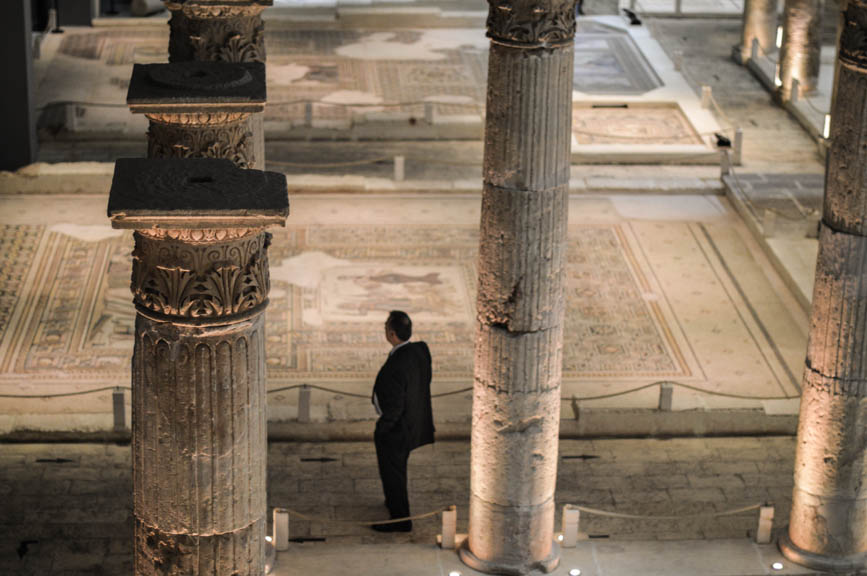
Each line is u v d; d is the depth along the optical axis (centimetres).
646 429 1712
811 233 2231
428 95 2891
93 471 1595
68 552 1438
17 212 2286
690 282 2120
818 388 1300
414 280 2108
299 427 1680
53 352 1852
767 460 1670
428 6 3447
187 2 1250
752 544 1392
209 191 736
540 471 1288
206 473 799
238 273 765
